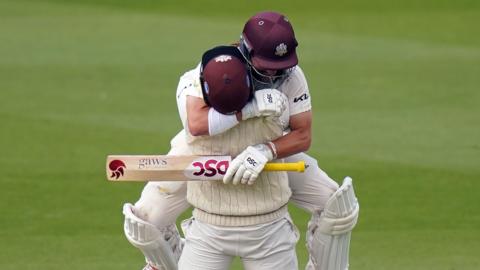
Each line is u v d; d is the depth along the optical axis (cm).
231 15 5966
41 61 4875
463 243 2728
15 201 3080
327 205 2064
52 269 2547
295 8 6134
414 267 2544
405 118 3916
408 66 4744
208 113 1812
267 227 1916
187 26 5662
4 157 3481
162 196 2086
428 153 3494
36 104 4156
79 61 4875
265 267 1936
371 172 3312
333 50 5094
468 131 3734
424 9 6034
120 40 5328
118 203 3075
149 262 2183
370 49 5122
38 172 3338
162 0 6362
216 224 1912
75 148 3581
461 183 3206
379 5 6156
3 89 4384
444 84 4419
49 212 2998
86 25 5700
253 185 1897
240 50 1833
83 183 3244
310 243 2166
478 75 4556
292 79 1872
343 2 6247
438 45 5203
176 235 2184
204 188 1909
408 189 3162
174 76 4591
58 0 6394
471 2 6153
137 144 3616
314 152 3516
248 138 1873
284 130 1930
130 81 4509
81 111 4056
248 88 1781
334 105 4119
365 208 3014
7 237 2794
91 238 2794
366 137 3684
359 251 2675
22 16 5938
